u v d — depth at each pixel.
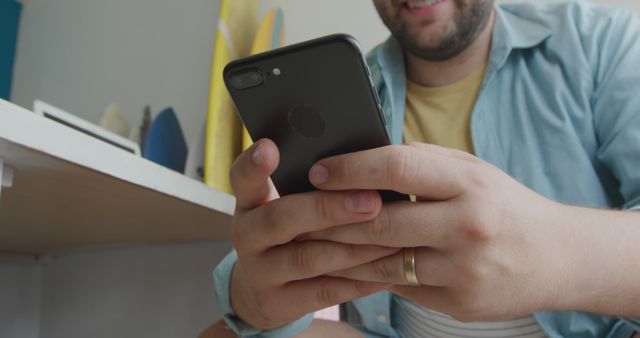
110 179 0.46
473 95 0.67
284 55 0.32
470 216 0.32
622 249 0.35
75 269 1.07
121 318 1.00
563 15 0.65
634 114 0.54
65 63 1.37
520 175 0.58
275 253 0.38
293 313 0.42
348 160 0.33
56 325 1.05
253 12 0.90
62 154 0.40
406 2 0.61
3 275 1.01
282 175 0.36
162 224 0.72
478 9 0.60
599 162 0.57
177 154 0.89
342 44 0.31
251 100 0.34
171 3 1.25
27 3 1.47
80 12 1.39
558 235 0.34
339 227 0.35
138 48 1.27
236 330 0.49
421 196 0.33
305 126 0.34
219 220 0.70
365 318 0.63
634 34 0.60
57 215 0.62
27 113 0.38
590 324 0.50
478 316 0.34
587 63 0.60
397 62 0.72
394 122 0.68
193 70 1.17
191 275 0.96
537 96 0.61
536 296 0.34
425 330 0.58
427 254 0.34
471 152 0.65
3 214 0.61
